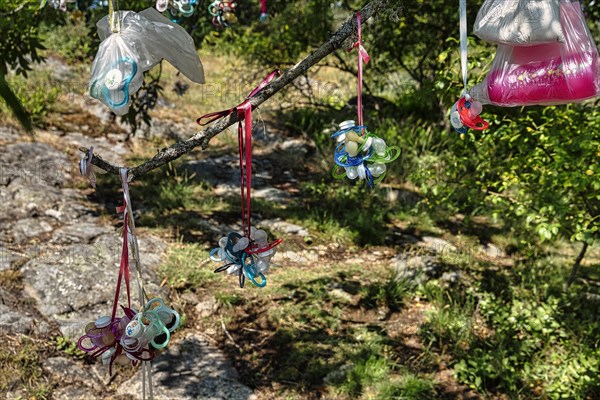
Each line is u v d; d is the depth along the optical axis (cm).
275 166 817
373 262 582
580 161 366
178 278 505
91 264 500
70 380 392
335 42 148
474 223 682
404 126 859
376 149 153
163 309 161
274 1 650
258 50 870
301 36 838
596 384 391
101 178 684
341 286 520
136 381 398
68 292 463
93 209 612
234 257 164
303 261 573
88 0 493
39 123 785
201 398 389
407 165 765
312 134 911
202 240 579
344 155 157
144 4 485
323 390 402
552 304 474
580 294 514
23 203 588
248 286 509
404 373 416
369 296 507
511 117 437
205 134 145
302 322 468
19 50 507
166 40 143
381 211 679
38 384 383
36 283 468
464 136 452
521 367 429
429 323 467
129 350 156
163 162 145
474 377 415
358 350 436
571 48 150
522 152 418
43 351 408
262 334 455
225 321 466
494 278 549
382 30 795
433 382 412
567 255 621
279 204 692
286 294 501
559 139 397
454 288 528
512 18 143
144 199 658
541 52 152
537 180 429
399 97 982
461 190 523
